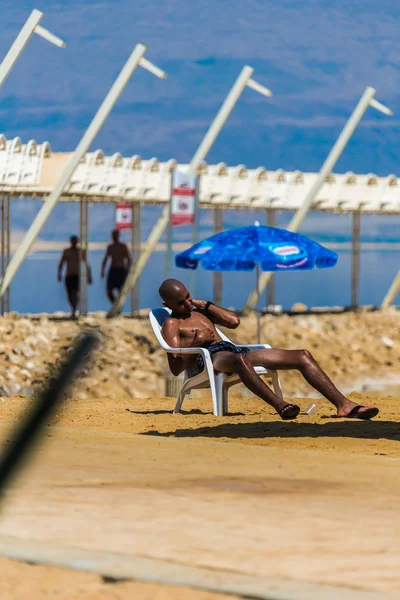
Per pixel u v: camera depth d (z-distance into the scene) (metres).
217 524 12.99
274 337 70.62
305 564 10.85
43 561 10.69
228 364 29.70
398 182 83.12
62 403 6.40
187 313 31.39
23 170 62.62
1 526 12.64
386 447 24.14
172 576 10.12
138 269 72.19
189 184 55.66
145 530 12.52
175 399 39.00
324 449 24.00
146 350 59.75
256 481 17.00
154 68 60.97
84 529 12.52
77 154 62.44
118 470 18.08
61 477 16.94
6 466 6.62
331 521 13.28
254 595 9.51
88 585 9.86
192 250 40.41
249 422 29.55
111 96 62.44
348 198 80.88
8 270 63.62
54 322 62.81
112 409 34.28
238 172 74.38
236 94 71.19
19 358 53.94
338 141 76.06
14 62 57.38
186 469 18.50
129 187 68.00
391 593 9.70
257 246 39.16
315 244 39.97
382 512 14.03
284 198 77.00
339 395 29.52
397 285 89.44
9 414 30.78
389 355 70.81
